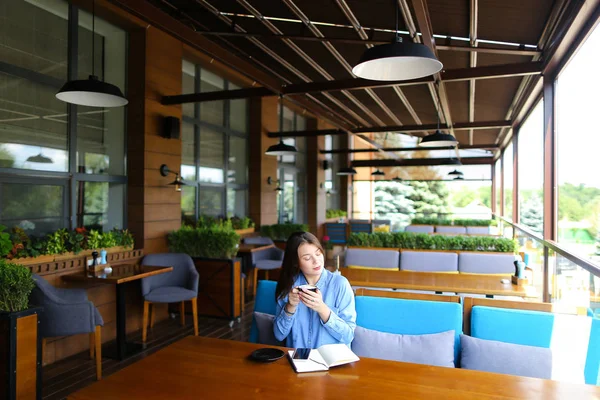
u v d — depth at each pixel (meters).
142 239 5.60
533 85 5.67
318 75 7.17
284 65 6.71
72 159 4.95
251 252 6.84
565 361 2.06
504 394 1.56
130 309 5.17
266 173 9.41
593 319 2.10
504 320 2.23
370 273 4.68
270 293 2.69
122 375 1.72
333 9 4.37
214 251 5.72
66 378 3.75
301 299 2.05
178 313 5.73
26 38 4.53
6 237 3.46
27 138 4.51
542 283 5.13
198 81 7.50
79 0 4.87
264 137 9.34
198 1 4.87
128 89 5.71
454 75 4.98
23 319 2.89
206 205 7.82
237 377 1.70
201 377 1.70
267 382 1.65
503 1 3.47
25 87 4.51
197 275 5.00
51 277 4.16
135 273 4.32
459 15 3.84
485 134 11.23
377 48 2.49
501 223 11.38
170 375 1.72
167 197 6.04
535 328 2.16
